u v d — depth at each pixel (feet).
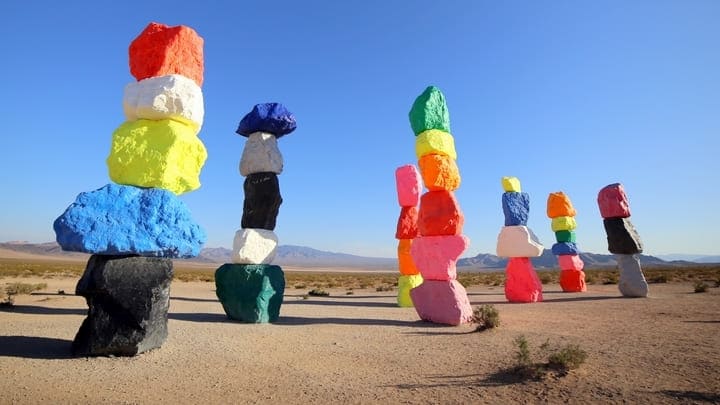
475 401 19.34
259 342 32.68
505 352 28.22
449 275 43.09
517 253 64.80
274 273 45.39
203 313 51.29
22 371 23.70
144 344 27.27
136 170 28.84
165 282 28.55
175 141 29.17
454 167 45.80
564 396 19.44
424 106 46.01
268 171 47.09
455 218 44.19
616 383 20.80
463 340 33.24
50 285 91.91
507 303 62.59
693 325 37.78
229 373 24.13
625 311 49.42
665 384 20.52
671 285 98.78
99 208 26.61
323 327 40.32
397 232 63.16
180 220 29.09
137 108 29.35
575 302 61.82
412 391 20.93
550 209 89.25
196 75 32.32
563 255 87.04
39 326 37.65
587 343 30.35
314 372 24.45
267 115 47.32
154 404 19.21
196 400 19.77
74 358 26.35
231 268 44.70
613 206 69.51
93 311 26.94
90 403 19.19
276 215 47.83
